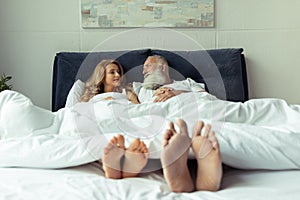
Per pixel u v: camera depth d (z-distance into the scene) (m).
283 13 3.16
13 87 3.25
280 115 1.95
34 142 1.56
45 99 3.25
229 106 1.94
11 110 1.84
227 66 2.95
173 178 1.33
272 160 1.47
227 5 3.16
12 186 1.32
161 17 3.15
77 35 3.19
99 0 3.14
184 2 3.14
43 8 3.17
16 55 3.21
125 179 1.41
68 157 1.48
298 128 1.66
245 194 1.27
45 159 1.49
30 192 1.27
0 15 3.17
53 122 1.91
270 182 1.38
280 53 3.20
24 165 1.52
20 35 3.19
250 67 3.22
